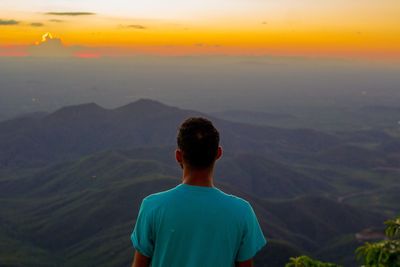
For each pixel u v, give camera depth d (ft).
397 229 27.32
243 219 13.41
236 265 13.83
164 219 13.16
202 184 13.74
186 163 13.75
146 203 13.78
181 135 13.73
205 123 13.82
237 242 13.37
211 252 13.03
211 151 13.57
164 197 13.60
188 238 13.07
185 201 13.33
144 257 13.75
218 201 13.44
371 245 27.55
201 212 13.19
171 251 13.14
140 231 13.67
